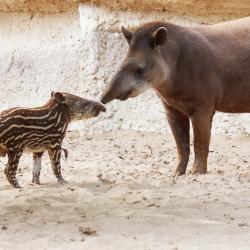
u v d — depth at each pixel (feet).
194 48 46.14
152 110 64.69
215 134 62.18
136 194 39.75
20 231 33.12
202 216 35.53
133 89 44.52
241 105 48.52
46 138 42.65
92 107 43.80
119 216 35.47
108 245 30.81
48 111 42.47
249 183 42.52
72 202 38.52
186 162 47.73
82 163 51.98
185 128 47.83
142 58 44.68
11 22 75.25
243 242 31.07
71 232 32.89
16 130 41.39
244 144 59.21
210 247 30.25
